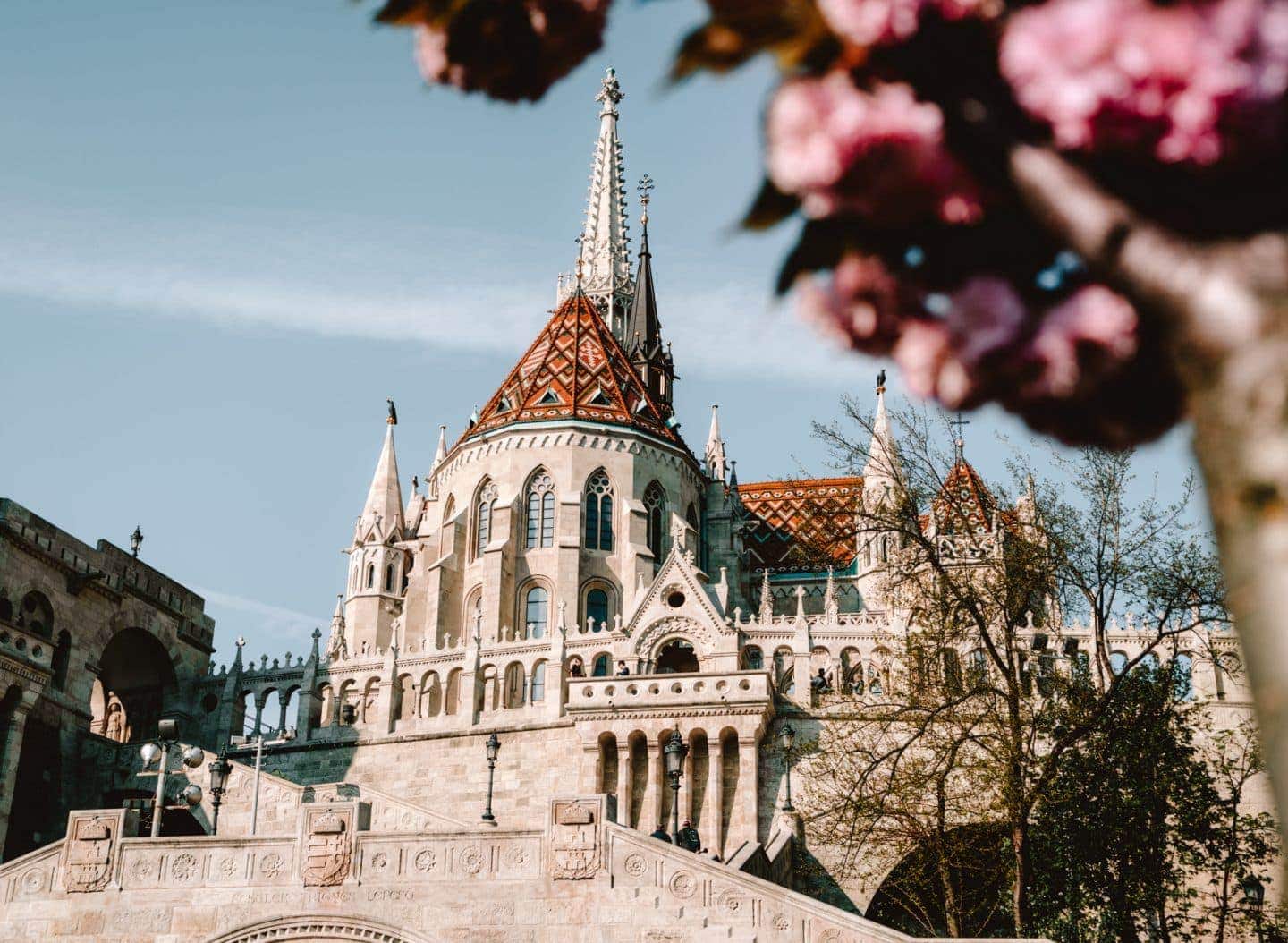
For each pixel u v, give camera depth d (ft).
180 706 257.55
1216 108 17.26
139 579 255.29
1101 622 138.72
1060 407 19.34
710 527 293.43
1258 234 17.54
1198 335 17.56
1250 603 16.88
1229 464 17.19
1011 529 142.31
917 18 18.54
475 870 123.95
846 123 18.85
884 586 154.71
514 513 270.67
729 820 180.34
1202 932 139.44
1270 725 16.62
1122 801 135.33
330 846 126.21
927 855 146.82
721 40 19.29
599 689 189.26
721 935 118.32
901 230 19.45
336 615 286.25
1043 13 18.13
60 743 226.38
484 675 226.99
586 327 303.27
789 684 210.59
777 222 19.67
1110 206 18.01
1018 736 131.34
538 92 23.11
